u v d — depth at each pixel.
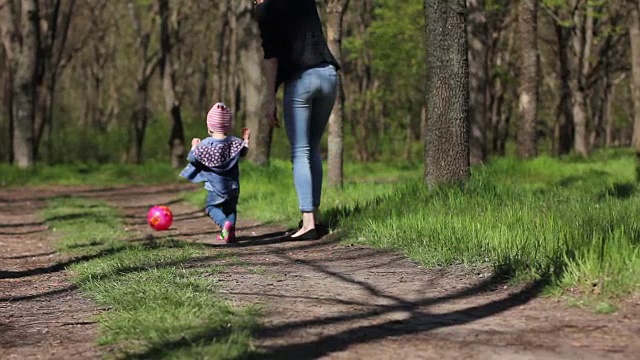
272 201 10.76
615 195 8.62
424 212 6.83
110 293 4.55
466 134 8.19
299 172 7.03
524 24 22.80
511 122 50.12
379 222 6.77
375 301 4.21
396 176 24.48
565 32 34.38
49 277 5.90
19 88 24.25
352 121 42.31
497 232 5.47
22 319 4.23
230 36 38.56
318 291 4.50
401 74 36.00
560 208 6.64
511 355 3.10
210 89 45.47
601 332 3.41
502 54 36.84
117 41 46.62
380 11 31.06
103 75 47.41
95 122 45.19
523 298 4.10
